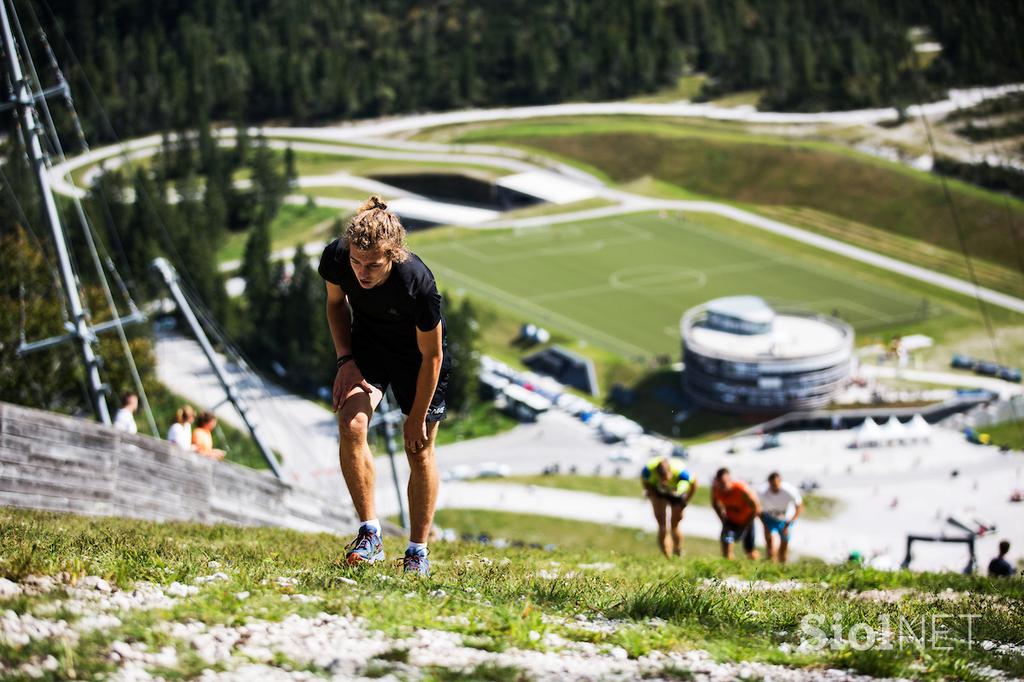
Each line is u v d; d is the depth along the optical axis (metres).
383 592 7.94
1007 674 7.77
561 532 119.06
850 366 161.00
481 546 17.89
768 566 17.14
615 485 133.12
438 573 10.07
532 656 6.98
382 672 6.27
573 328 188.38
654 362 172.38
